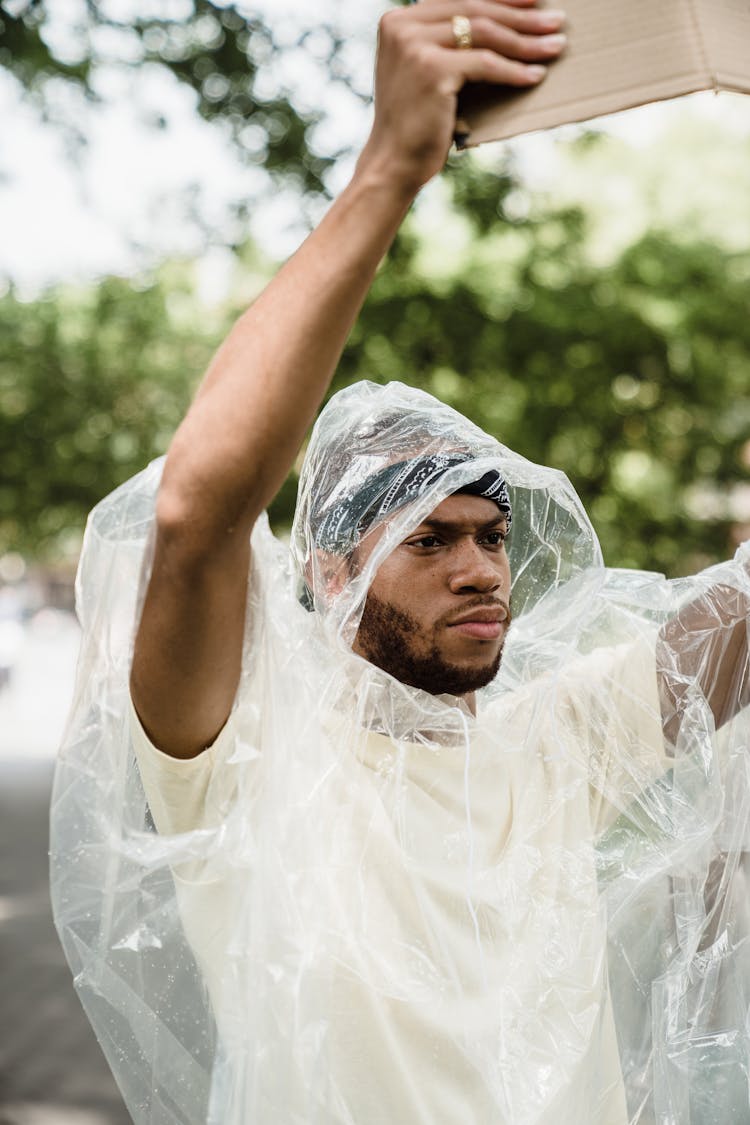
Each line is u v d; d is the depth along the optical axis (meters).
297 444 1.25
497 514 1.62
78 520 17.59
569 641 1.74
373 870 1.48
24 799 12.62
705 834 1.71
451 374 11.33
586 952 1.56
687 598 1.82
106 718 1.51
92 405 15.61
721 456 12.56
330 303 1.21
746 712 1.79
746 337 12.43
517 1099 1.46
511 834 1.59
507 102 1.15
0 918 7.55
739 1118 1.69
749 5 1.13
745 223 13.33
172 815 1.44
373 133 1.20
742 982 1.72
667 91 1.10
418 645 1.59
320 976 1.44
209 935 1.47
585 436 11.80
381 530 1.59
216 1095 1.48
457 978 1.47
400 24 1.16
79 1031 5.40
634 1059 1.66
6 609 30.11
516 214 10.45
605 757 1.72
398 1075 1.42
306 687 1.53
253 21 7.64
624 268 12.27
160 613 1.30
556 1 1.14
